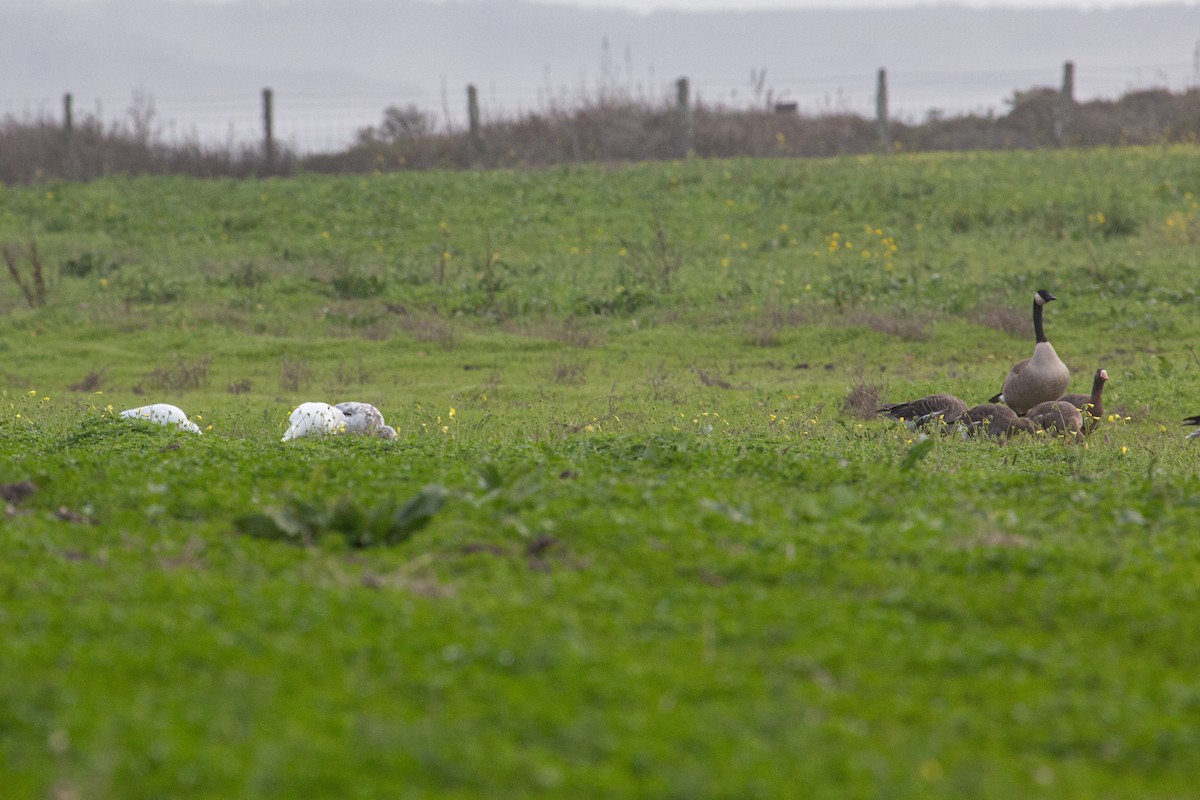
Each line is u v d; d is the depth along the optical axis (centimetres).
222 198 11094
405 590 2092
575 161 12656
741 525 2495
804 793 1410
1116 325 6850
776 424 4672
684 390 5609
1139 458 3803
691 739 1528
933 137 14000
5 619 1839
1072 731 1605
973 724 1614
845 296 7575
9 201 11300
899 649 1850
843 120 14075
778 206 10262
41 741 1485
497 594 2078
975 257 8694
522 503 2623
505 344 6825
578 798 1398
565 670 1719
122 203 11094
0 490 2700
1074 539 2483
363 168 13100
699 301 7675
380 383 6100
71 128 12750
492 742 1516
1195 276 7675
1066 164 11400
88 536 2406
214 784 1388
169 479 2831
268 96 12988
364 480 2909
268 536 2452
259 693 1611
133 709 1549
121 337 7075
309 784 1394
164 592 1989
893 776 1455
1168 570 2259
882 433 4425
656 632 1914
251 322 7444
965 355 6469
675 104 13512
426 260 9069
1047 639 1936
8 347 6806
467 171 12144
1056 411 4347
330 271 8556
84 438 3647
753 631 1903
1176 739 1580
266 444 3462
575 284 8119
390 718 1570
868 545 2373
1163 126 13600
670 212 10175
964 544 2423
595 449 3428
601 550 2350
